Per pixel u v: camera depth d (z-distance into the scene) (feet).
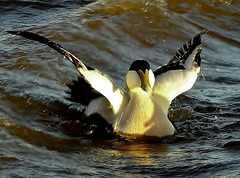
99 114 33.55
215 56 47.83
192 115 35.35
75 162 27.78
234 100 37.83
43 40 31.73
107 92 31.94
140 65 31.53
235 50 49.60
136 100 32.07
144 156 28.89
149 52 47.93
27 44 45.24
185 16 53.62
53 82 40.01
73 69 42.22
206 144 30.58
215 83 41.45
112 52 46.75
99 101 34.14
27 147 29.91
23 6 54.34
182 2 55.62
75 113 35.81
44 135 32.19
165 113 32.58
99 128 33.22
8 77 39.63
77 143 31.42
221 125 33.65
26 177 25.26
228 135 32.01
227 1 56.54
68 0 56.75
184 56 35.04
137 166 26.96
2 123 33.12
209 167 26.13
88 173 25.98
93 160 28.22
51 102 36.73
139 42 49.06
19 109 35.37
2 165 26.73
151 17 52.37
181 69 33.96
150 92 32.04
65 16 52.31
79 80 36.40
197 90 39.81
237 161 26.73
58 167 26.81
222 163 26.50
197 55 34.71
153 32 50.52
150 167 26.76
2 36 46.80
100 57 45.80
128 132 32.35
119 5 53.78
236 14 55.36
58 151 29.76
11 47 44.52
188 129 33.27
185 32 51.42
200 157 27.89
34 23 50.72
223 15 55.01
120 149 30.50
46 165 27.07
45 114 35.27
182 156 28.37
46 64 42.11
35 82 39.55
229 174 24.98
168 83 33.30
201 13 54.80
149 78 31.35
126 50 47.50
